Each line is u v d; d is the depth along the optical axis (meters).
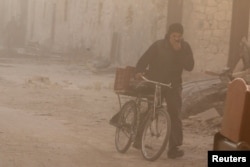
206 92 28.70
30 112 27.55
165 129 17.19
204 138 23.02
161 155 18.31
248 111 9.89
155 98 17.50
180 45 17.97
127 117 18.44
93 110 30.19
